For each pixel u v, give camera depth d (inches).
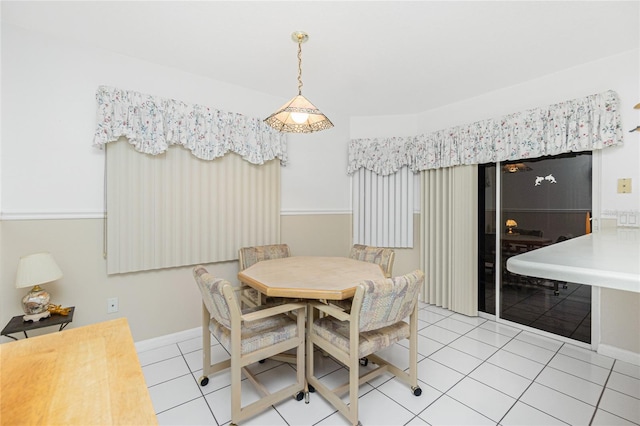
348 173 160.9
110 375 32.1
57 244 88.3
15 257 82.7
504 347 105.1
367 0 72.0
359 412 71.6
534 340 110.7
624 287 29.1
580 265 33.4
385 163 154.6
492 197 131.2
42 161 85.9
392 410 72.3
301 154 145.3
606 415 70.0
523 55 98.0
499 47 93.1
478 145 126.6
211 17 78.7
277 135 130.6
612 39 88.6
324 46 92.8
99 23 81.6
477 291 133.6
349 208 163.8
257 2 72.9
